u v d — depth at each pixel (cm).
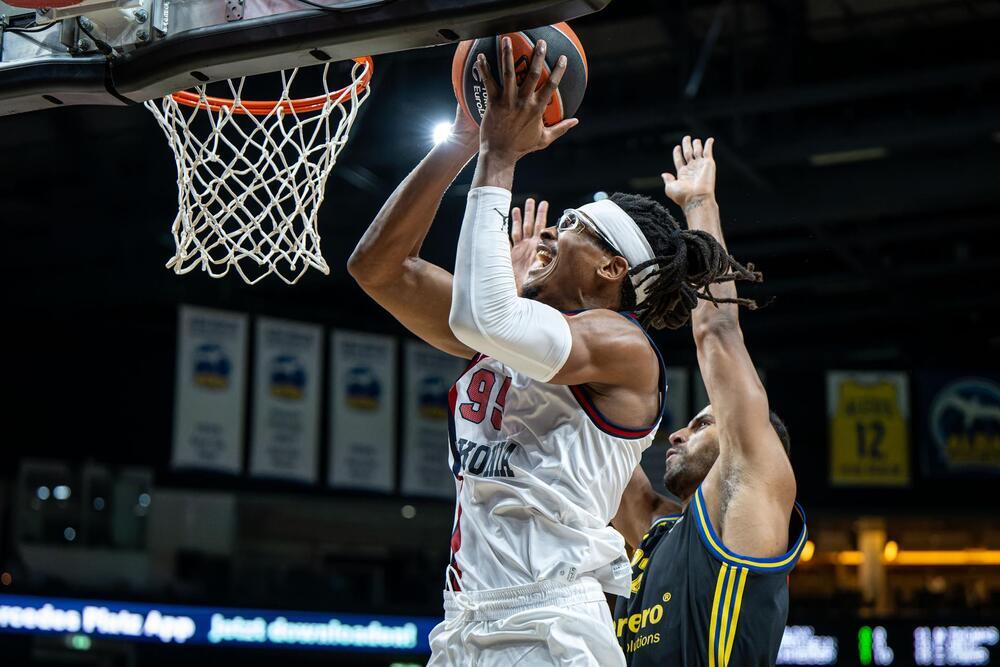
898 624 1305
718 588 210
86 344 1354
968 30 1034
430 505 1341
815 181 1089
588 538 167
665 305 194
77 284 1266
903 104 1095
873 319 1480
